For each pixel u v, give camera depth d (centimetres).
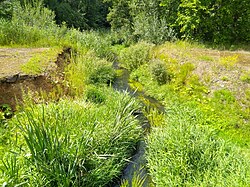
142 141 444
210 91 587
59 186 268
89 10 2222
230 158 336
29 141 275
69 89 562
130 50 978
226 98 539
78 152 298
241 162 326
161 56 859
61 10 1816
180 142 359
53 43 880
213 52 829
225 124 466
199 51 847
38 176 264
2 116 382
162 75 712
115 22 1720
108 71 799
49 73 540
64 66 682
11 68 516
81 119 381
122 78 835
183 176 317
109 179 327
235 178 291
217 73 634
